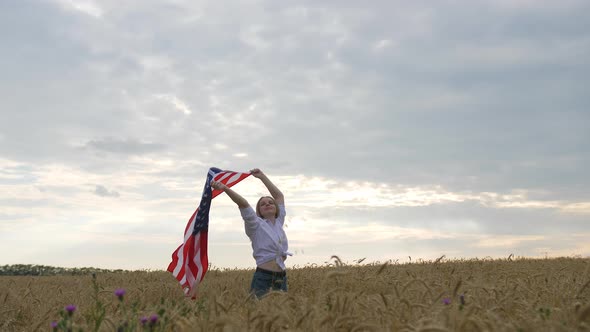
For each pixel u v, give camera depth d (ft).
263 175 28.99
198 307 17.08
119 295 14.57
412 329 12.23
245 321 14.47
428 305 15.30
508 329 12.06
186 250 28.02
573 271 28.89
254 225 24.95
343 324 13.24
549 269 31.63
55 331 12.39
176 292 29.76
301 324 13.74
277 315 13.17
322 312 14.19
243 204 24.67
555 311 14.53
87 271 65.62
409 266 43.50
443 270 34.53
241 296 23.27
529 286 20.76
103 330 15.38
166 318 13.70
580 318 12.16
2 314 22.07
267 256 24.97
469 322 12.10
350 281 22.95
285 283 25.62
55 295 28.63
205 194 28.76
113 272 60.34
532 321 13.23
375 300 16.71
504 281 23.09
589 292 19.21
